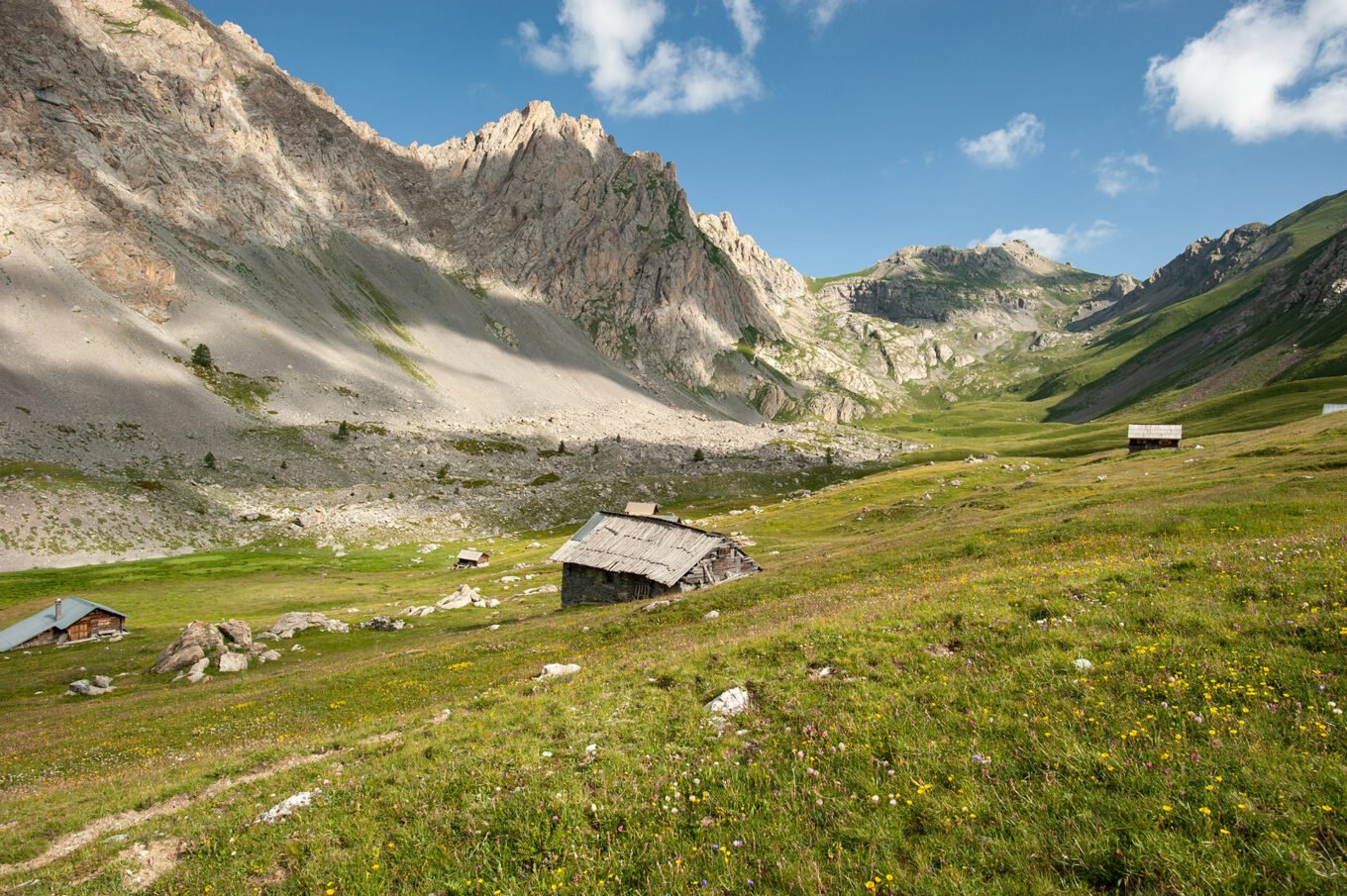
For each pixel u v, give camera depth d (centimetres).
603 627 3806
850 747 1115
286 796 1373
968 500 8044
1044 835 803
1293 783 807
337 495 14438
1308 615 1309
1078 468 9594
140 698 4406
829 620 1942
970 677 1312
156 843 1266
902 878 765
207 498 12838
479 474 18425
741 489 18362
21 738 3547
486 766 1289
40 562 9556
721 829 941
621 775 1162
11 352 15362
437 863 995
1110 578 1847
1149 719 1013
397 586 9025
